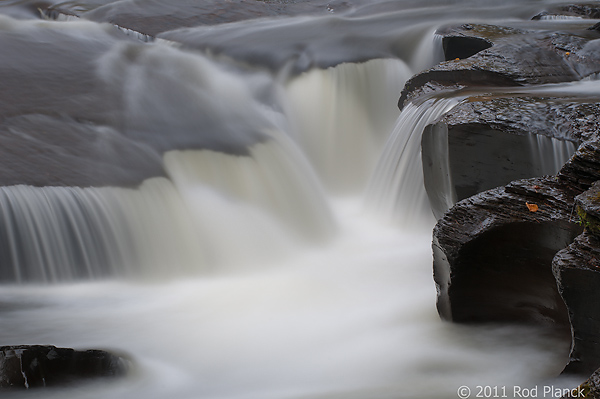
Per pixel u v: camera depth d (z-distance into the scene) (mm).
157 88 11188
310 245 9445
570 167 5875
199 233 8766
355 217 10320
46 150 8977
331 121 12164
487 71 10047
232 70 12586
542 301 5977
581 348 5148
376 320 6992
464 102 8367
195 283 8234
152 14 15055
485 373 5809
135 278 8195
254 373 5980
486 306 6281
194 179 9305
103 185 8477
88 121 9883
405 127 9719
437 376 5785
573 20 14023
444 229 6180
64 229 8000
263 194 9734
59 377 5457
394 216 9828
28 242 7801
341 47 12914
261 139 10453
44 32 12742
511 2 15875
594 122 7262
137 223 8414
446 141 8031
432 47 12641
